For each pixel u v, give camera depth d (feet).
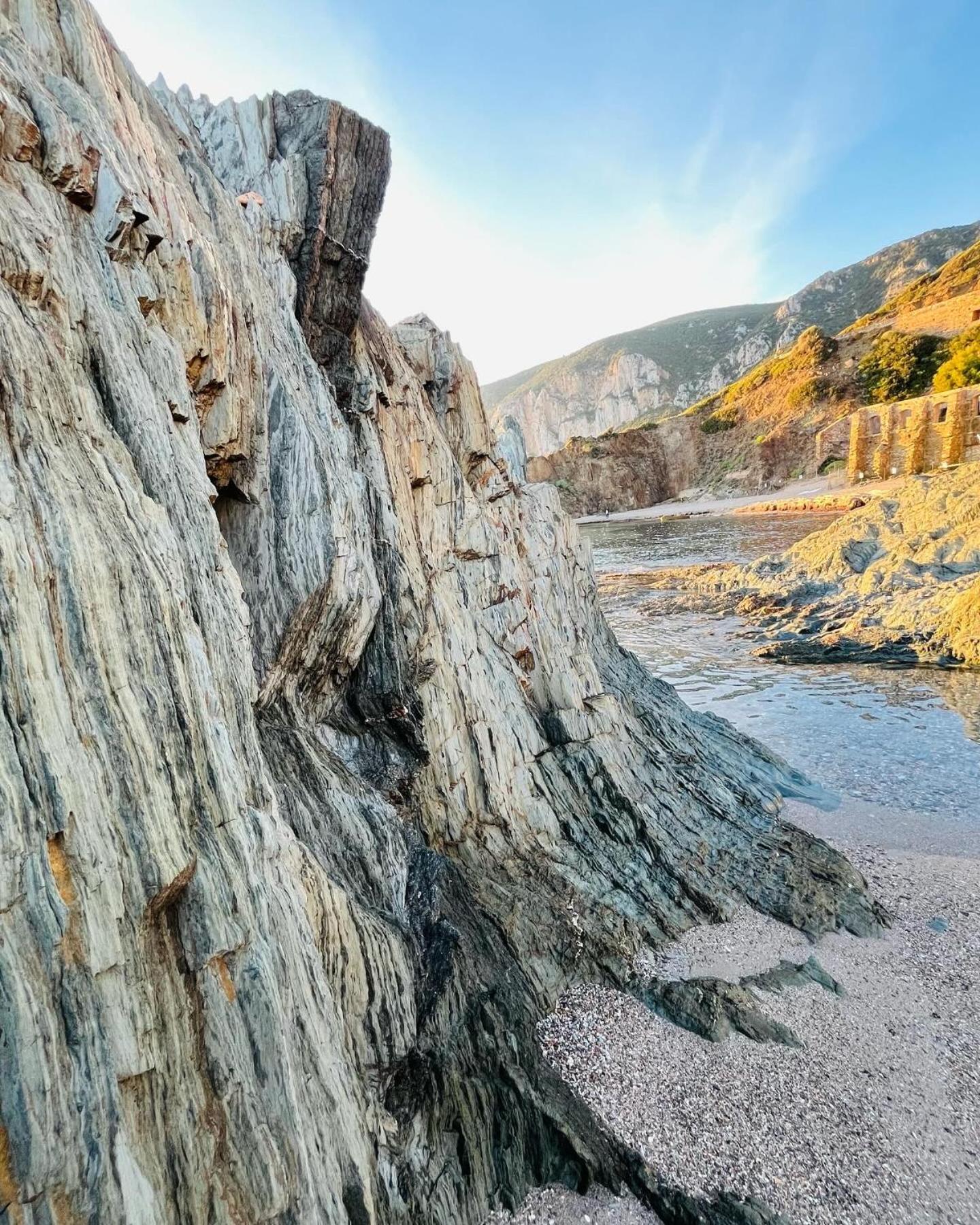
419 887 38.65
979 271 488.85
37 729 17.99
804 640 143.02
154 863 19.75
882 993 46.24
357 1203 22.68
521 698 59.06
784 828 65.05
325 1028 24.66
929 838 68.08
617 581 239.09
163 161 36.47
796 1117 36.50
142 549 22.80
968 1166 34.63
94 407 24.08
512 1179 31.91
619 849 54.80
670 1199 31.89
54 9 31.07
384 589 49.39
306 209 49.83
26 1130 15.40
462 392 73.77
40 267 22.63
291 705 40.09
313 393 44.91
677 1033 41.57
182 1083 19.21
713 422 492.13
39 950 16.65
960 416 308.40
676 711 86.38
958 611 128.26
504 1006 37.63
